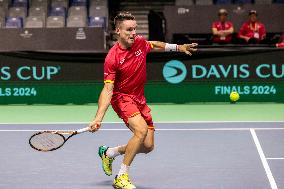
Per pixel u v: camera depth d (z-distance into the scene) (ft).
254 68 89.25
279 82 89.30
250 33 101.30
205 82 89.61
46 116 79.51
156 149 54.90
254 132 63.87
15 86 90.43
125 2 133.08
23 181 43.27
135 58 40.27
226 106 86.89
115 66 39.68
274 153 52.70
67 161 49.98
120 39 39.99
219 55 89.15
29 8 125.29
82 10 124.16
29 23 119.65
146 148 41.88
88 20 123.44
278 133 63.10
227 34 100.99
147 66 89.86
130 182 40.27
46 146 40.40
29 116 79.61
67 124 72.08
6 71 90.33
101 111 38.83
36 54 90.07
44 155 52.39
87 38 104.78
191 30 108.06
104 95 39.17
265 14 109.29
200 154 52.60
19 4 125.90
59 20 120.98
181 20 108.06
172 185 41.98
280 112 81.05
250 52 88.94
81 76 90.22
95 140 59.52
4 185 42.06
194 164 48.67
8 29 105.60
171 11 108.37
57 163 49.26
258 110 82.89
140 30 128.67
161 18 105.81
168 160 50.24
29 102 90.53
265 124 69.82
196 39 108.17
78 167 47.80
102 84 90.22
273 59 88.99
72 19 120.67
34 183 42.65
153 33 104.78
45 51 89.92
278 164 48.24
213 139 59.93
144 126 39.68
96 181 43.27
